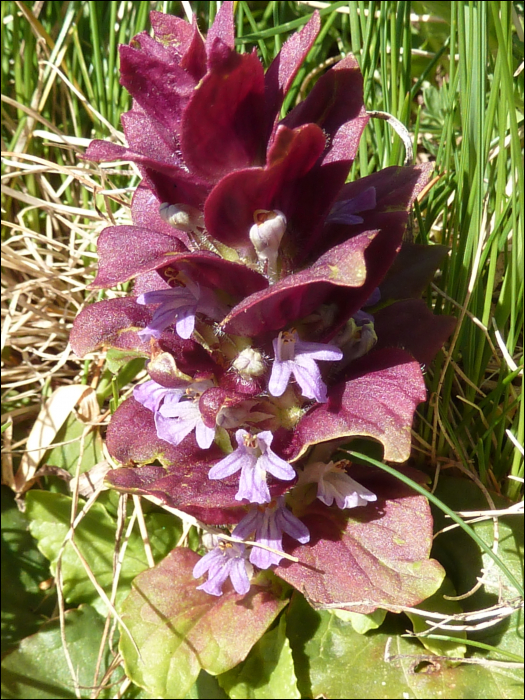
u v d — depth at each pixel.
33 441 0.19
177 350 0.13
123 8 0.22
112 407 0.19
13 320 0.21
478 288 0.16
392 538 0.14
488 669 0.15
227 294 0.13
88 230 0.21
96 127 0.22
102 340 0.13
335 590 0.13
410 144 0.15
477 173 0.15
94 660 0.17
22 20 0.23
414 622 0.15
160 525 0.18
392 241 0.13
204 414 0.12
